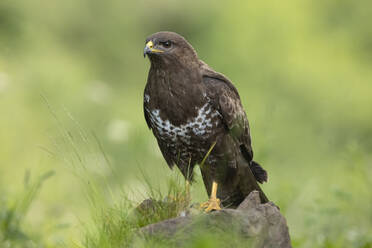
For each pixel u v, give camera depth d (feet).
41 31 81.30
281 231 21.72
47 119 54.13
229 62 92.22
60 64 72.95
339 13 101.50
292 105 83.46
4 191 29.73
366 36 99.60
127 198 22.82
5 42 67.62
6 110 52.90
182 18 100.37
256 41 94.94
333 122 78.28
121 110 64.90
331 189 32.24
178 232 21.02
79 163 22.49
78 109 57.88
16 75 60.54
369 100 84.43
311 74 89.45
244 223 21.11
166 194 23.67
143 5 99.09
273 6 97.76
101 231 21.57
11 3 81.10
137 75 95.25
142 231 21.26
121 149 35.58
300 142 58.90
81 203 35.68
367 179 35.04
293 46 94.12
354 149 36.14
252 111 66.18
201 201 26.71
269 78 88.12
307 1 100.68
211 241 18.65
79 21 93.97
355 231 31.83
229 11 98.84
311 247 31.48
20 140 49.98
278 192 36.32
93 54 92.73
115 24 96.84
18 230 26.08
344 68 91.66
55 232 30.22
